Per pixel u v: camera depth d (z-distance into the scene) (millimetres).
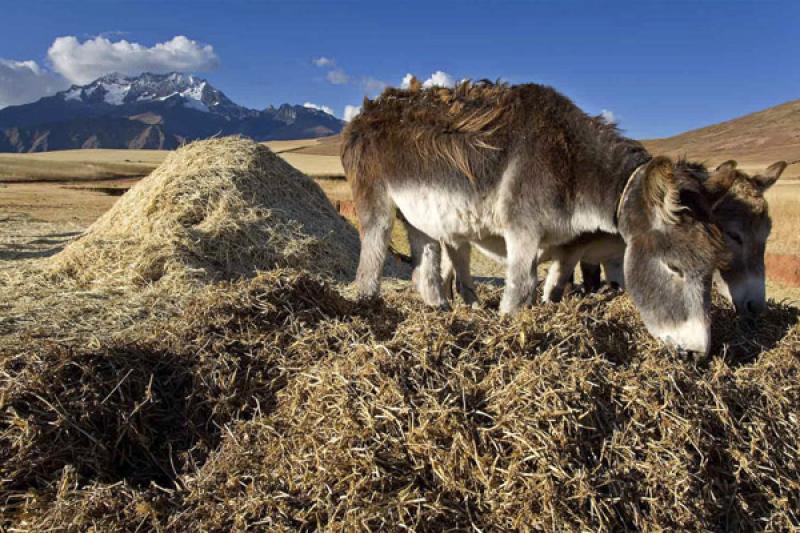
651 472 2891
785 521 2934
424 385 3320
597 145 4223
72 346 3791
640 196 3883
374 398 3230
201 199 8734
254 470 3064
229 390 3693
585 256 5105
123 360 3705
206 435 3463
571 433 2969
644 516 2742
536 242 4336
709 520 2830
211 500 2898
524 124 4305
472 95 4719
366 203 5176
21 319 5316
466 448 2875
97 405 3348
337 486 2811
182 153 10125
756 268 4566
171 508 2879
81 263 7473
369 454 2898
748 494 3025
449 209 4617
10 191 31156
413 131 4719
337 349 4031
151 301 6164
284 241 8695
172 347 3953
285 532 2621
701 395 3387
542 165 4207
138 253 7398
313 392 3438
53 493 2934
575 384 3213
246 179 9438
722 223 4465
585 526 2613
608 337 3949
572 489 2738
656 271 3793
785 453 3234
